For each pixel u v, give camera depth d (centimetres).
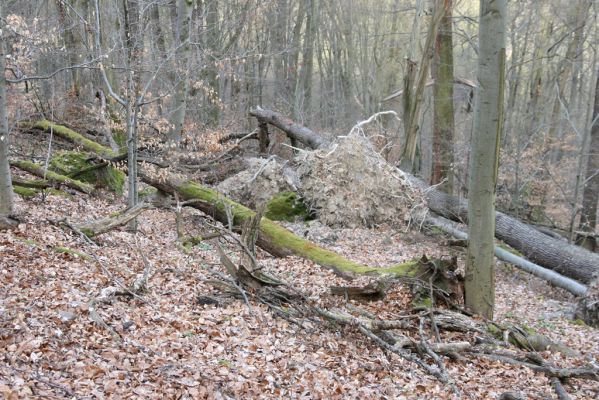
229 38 2262
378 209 1503
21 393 408
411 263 916
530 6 2153
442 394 591
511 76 2311
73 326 550
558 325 984
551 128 2209
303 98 2905
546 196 1948
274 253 1026
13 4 1371
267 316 708
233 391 500
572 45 2141
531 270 1338
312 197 1502
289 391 530
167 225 1156
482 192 823
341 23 3281
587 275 1291
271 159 1612
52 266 705
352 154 1514
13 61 939
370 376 609
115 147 1428
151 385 475
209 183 1683
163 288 737
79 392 437
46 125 1538
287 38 3105
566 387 675
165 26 1457
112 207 1215
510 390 630
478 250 841
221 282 774
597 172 1664
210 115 1989
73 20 1340
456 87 1952
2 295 587
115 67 960
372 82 3331
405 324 730
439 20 1614
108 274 697
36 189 1131
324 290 830
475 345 751
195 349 572
